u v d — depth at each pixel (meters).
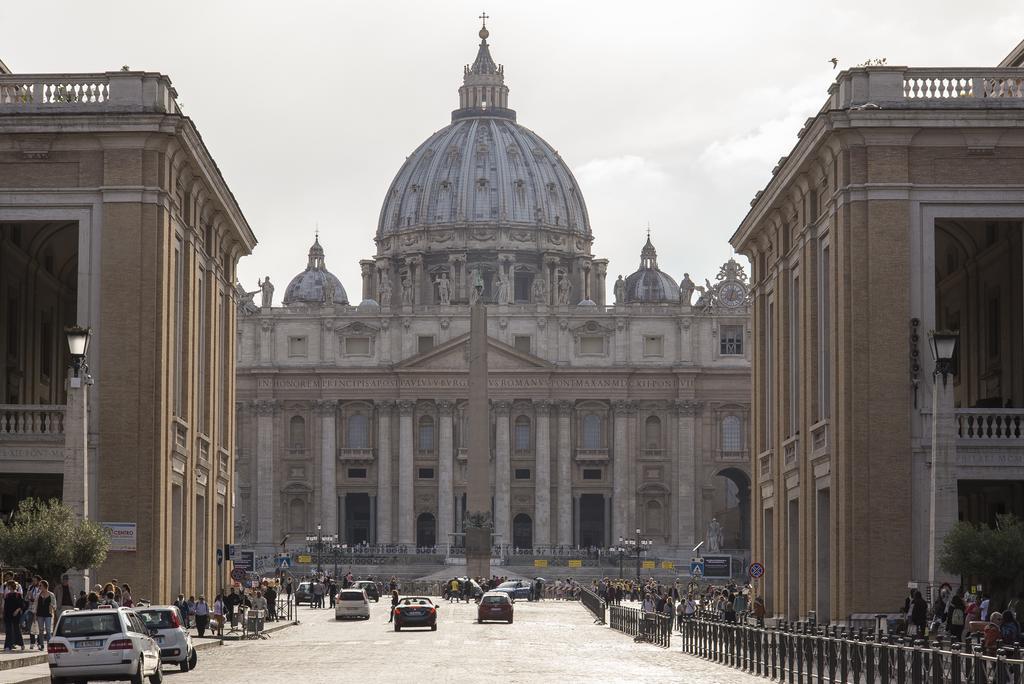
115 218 98.44
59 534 79.31
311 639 115.25
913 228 95.38
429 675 74.38
